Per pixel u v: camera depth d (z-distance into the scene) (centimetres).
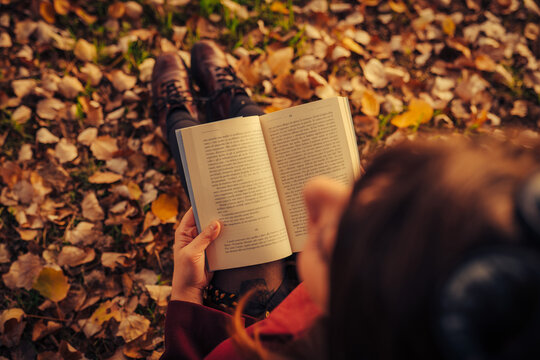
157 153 150
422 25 172
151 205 147
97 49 158
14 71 153
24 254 142
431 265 25
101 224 145
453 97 165
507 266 23
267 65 162
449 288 24
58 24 159
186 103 149
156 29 164
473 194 25
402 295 25
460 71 169
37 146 149
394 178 29
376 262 26
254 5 169
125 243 145
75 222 146
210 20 166
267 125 103
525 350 24
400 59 170
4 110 150
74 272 141
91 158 151
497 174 26
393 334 26
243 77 161
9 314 134
